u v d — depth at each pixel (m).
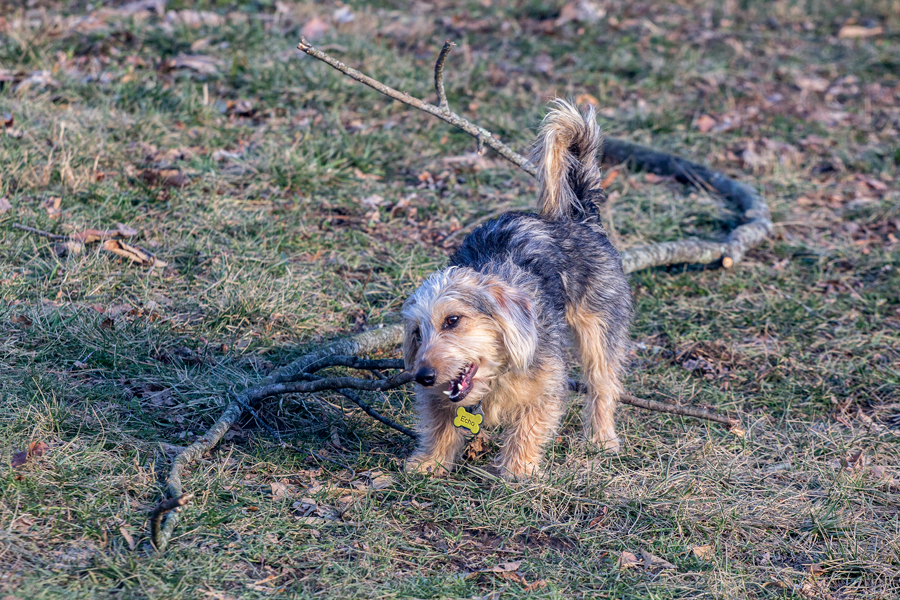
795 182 15.31
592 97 17.91
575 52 19.84
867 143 17.02
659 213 14.09
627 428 9.14
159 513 6.12
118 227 11.07
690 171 15.32
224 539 6.54
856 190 15.23
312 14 20.06
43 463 7.01
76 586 5.77
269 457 7.75
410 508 7.33
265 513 6.91
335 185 13.55
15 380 8.03
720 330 11.20
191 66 16.61
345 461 7.95
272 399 8.64
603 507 7.55
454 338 7.32
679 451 8.66
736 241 12.90
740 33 22.11
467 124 9.34
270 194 12.89
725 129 17.00
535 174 9.46
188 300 10.04
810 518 7.68
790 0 24.52
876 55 20.97
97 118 13.95
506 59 19.22
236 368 9.02
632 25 21.83
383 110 16.16
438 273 7.75
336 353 9.34
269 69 16.66
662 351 10.69
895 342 10.91
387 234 12.53
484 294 7.43
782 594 6.75
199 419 8.17
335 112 15.51
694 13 23.30
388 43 19.31
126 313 9.52
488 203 13.75
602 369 8.91
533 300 7.65
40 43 16.70
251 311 10.02
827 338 11.04
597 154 9.57
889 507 7.92
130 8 19.50
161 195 12.23
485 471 8.07
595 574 6.69
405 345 7.93
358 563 6.50
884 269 12.67
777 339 11.01
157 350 8.99
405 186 14.03
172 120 14.64
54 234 10.65
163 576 6.02
